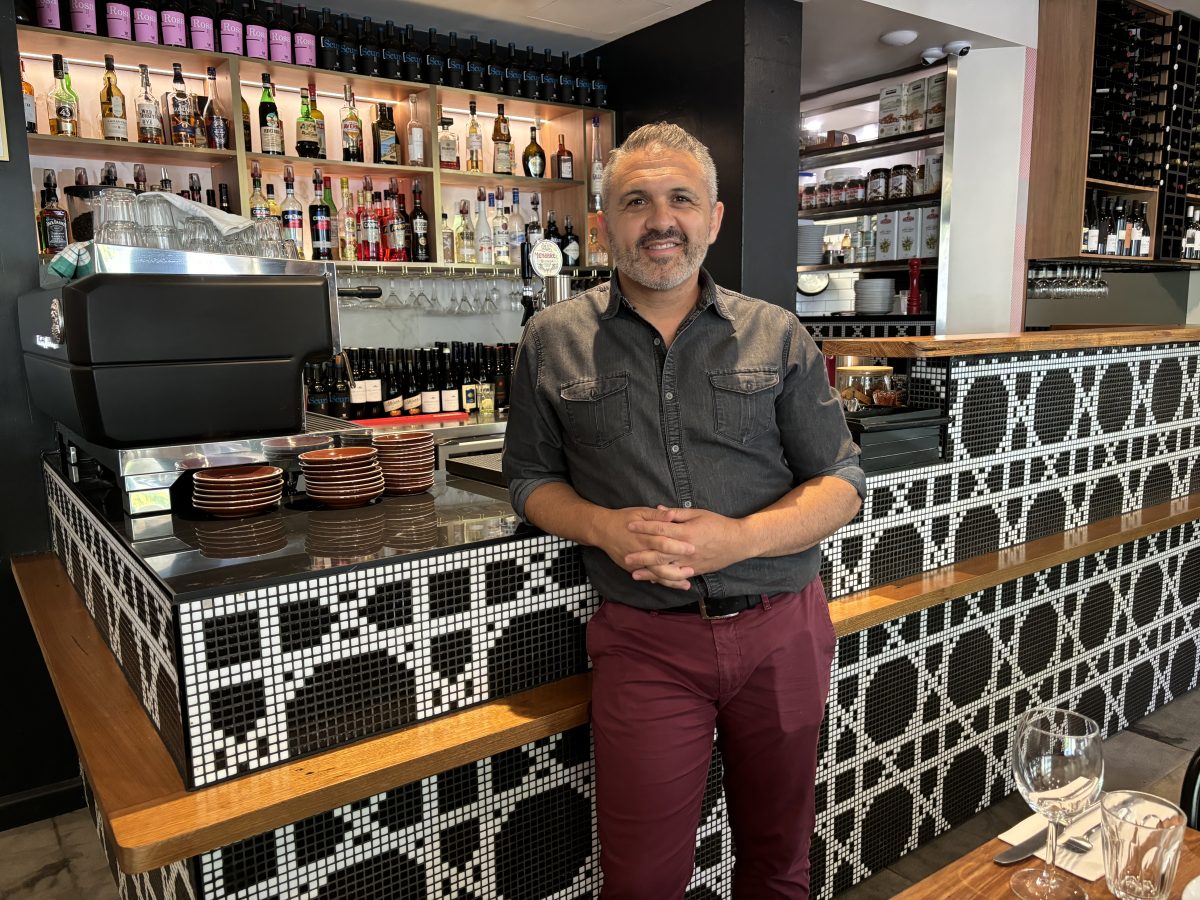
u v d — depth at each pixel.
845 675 2.07
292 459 1.84
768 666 1.50
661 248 1.42
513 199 4.21
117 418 1.59
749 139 3.78
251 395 1.71
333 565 1.34
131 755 1.33
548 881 1.65
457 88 3.90
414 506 1.76
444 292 4.22
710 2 3.81
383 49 3.76
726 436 1.49
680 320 1.52
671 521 1.40
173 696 1.27
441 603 1.46
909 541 2.24
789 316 1.58
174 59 3.32
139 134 3.24
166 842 1.10
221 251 2.04
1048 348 2.45
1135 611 3.01
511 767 1.56
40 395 2.17
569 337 1.55
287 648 1.30
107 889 2.25
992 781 2.55
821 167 4.99
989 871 1.07
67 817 2.62
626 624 1.50
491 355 4.12
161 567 1.32
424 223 3.93
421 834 1.46
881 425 2.15
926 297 4.50
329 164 3.67
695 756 1.50
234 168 3.43
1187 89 5.08
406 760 1.32
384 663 1.41
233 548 1.43
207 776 1.25
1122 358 2.85
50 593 2.16
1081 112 4.54
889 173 4.58
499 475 1.98
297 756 1.33
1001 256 4.76
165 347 1.60
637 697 1.47
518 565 1.55
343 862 1.37
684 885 1.55
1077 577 2.72
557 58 4.55
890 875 2.24
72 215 2.18
